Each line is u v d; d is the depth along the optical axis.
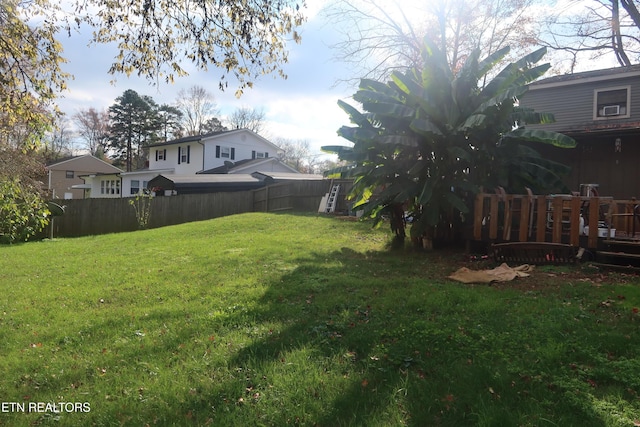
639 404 2.59
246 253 8.86
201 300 5.55
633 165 11.19
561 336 3.66
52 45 6.31
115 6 5.44
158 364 3.57
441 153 8.27
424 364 3.26
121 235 15.11
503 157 8.21
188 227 14.87
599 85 13.11
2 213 6.96
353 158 8.86
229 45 5.89
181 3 5.51
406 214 9.95
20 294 6.49
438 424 2.50
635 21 17.03
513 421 2.43
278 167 31.59
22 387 3.30
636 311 4.29
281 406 2.77
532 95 14.28
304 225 13.28
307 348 3.68
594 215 6.77
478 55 8.38
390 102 8.53
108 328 4.61
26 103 6.48
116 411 2.84
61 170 41.47
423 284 5.82
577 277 6.10
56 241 14.96
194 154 30.16
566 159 12.12
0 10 6.00
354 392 2.89
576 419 2.46
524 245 7.07
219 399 2.90
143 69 5.82
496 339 3.62
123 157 53.72
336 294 5.48
